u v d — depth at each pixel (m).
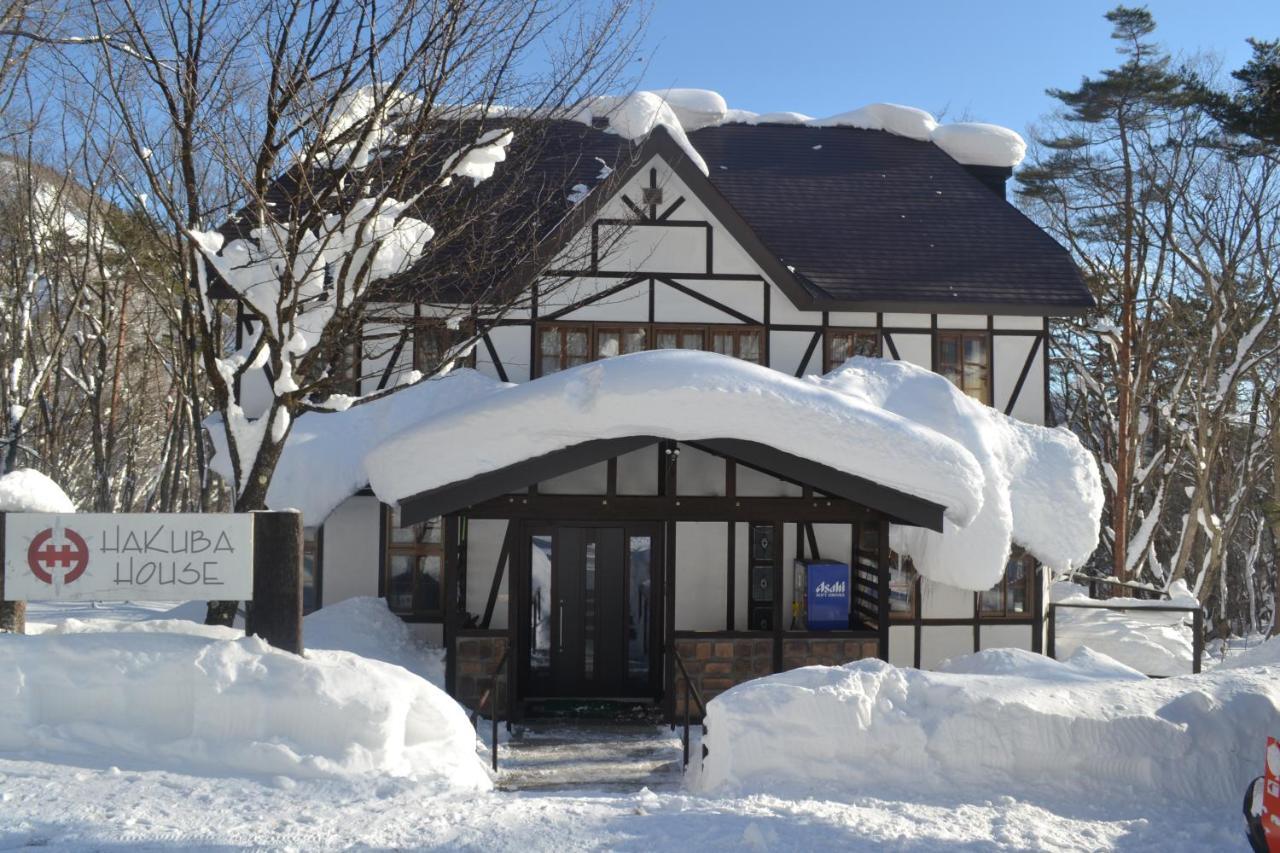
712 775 7.89
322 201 10.02
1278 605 24.72
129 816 6.25
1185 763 7.39
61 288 24.31
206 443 21.33
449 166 10.41
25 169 19.03
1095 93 27.52
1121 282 27.61
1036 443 14.10
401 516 10.70
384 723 7.64
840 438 10.77
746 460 10.84
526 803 6.84
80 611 16.02
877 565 12.05
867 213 16.88
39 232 20.22
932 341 15.16
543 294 12.58
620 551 12.41
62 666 7.75
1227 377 25.84
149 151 9.78
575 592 12.38
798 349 14.84
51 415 24.11
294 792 6.91
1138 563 24.77
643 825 6.30
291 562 8.23
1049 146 29.03
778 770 7.58
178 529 8.12
